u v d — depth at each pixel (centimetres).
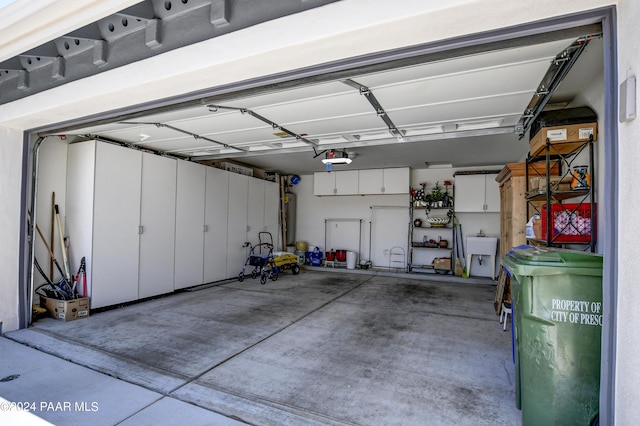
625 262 131
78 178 446
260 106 329
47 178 438
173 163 560
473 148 580
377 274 789
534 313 179
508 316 431
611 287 139
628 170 130
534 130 352
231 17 200
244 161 750
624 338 131
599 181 283
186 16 216
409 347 335
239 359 300
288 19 181
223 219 676
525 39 172
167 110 290
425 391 247
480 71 248
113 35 248
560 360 173
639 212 123
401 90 286
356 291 605
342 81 264
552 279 176
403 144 555
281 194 885
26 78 310
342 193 851
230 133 437
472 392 247
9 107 326
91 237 432
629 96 127
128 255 481
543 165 392
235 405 224
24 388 241
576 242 288
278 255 742
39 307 409
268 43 187
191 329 380
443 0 146
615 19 138
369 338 360
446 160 704
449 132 415
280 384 255
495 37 163
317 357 307
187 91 248
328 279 727
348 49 183
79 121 327
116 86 246
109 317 421
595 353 169
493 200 727
